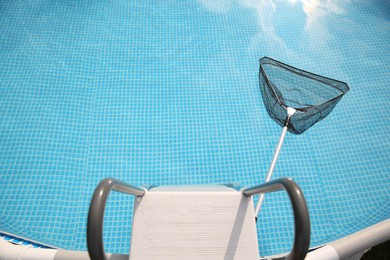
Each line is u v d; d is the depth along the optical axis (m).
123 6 4.88
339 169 3.69
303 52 4.57
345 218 3.39
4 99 3.97
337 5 5.05
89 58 4.37
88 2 4.88
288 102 3.15
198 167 3.69
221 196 1.41
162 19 4.79
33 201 3.36
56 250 1.86
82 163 3.63
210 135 3.89
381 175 3.66
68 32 4.57
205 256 1.31
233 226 1.35
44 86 4.11
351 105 4.13
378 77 4.37
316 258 1.85
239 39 4.65
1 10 4.70
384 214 3.37
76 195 3.44
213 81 4.28
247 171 3.68
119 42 4.54
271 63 3.28
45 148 3.67
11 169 3.52
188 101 4.12
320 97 3.22
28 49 4.39
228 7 4.95
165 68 4.36
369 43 4.68
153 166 3.67
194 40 4.61
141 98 4.11
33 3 4.80
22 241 2.90
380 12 5.00
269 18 4.87
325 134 3.91
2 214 3.26
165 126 3.93
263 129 3.95
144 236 1.33
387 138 3.89
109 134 3.83
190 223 1.36
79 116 3.93
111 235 3.21
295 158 3.76
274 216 3.39
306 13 4.94
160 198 1.41
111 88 4.16
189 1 4.98
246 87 4.25
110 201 3.38
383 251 3.04
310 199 3.51
